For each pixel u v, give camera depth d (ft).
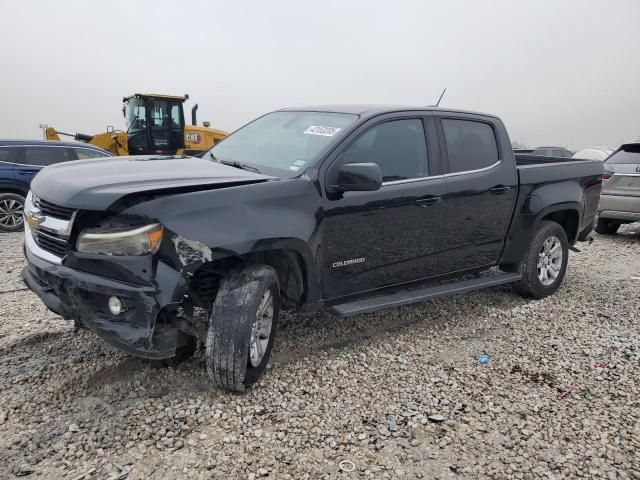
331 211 12.26
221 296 10.68
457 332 15.08
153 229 9.59
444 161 14.90
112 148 50.44
